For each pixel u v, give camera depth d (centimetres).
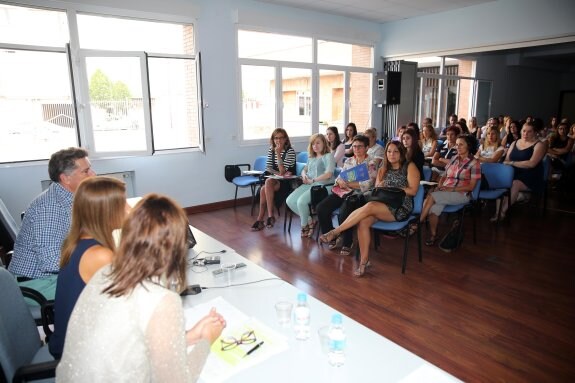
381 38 732
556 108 1263
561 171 623
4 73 400
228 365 114
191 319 138
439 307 272
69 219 199
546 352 220
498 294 290
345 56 696
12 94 406
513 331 242
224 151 557
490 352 221
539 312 264
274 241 412
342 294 292
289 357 117
